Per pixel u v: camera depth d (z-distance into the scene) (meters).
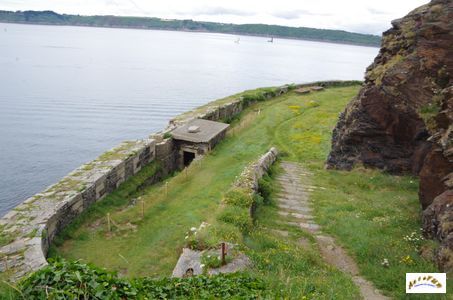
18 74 90.12
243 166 21.42
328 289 9.49
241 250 11.09
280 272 10.05
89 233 14.83
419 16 18.80
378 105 20.16
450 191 13.05
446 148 13.37
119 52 170.38
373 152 21.23
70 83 83.88
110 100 69.81
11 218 13.40
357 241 13.37
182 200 17.58
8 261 11.04
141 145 22.28
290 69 147.38
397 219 14.83
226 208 14.34
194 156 26.28
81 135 48.19
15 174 35.91
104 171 17.84
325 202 17.45
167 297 7.82
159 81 95.94
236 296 7.97
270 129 31.64
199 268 10.34
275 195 18.20
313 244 13.55
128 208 17.19
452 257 10.80
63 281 6.68
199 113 31.20
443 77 16.77
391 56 19.92
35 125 50.69
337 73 144.50
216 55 187.62
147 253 13.09
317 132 30.94
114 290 6.95
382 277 10.89
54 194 15.30
